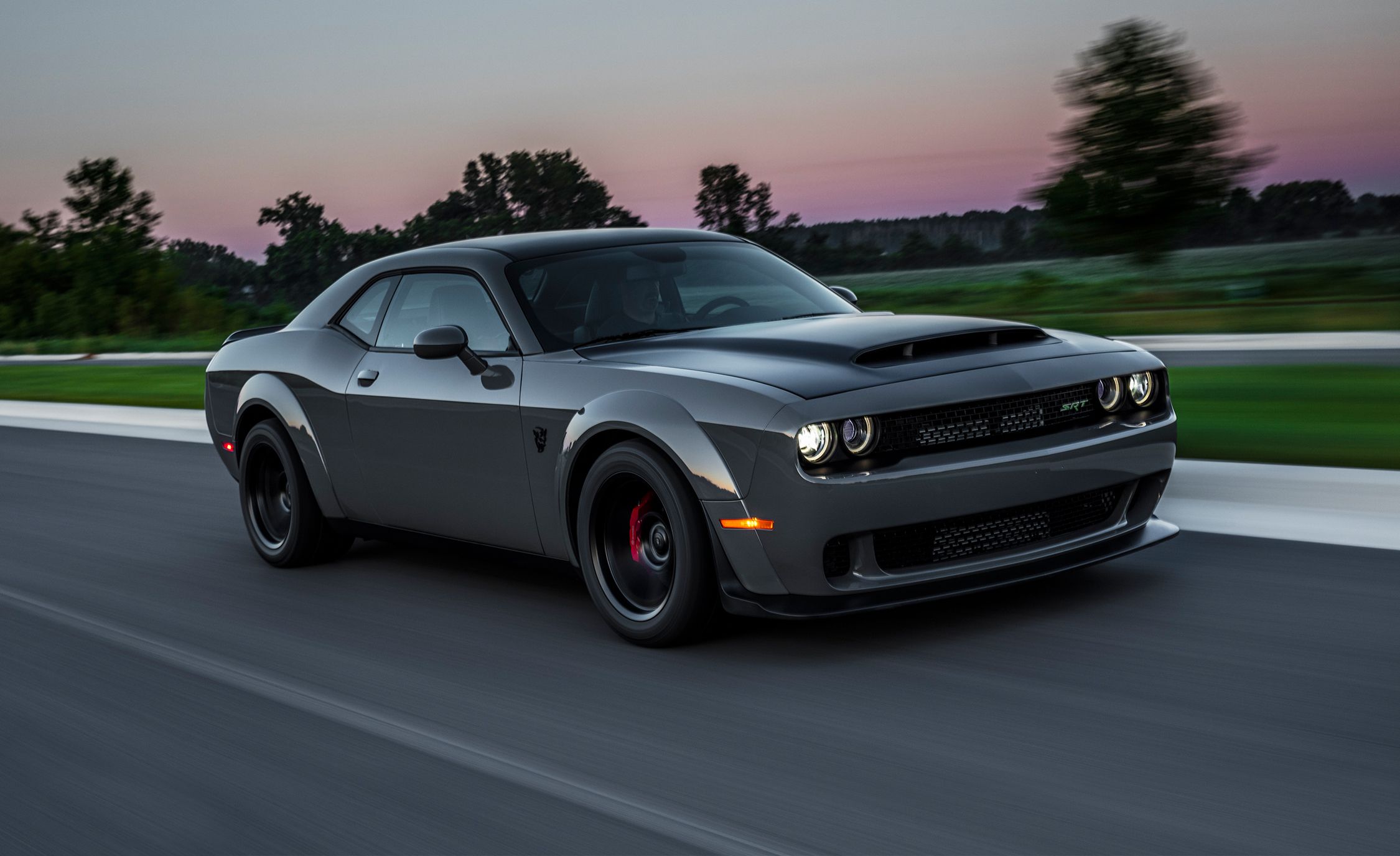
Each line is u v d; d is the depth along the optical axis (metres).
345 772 3.18
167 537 6.62
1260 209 39.47
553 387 4.23
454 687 3.83
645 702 3.56
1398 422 8.03
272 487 5.81
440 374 4.70
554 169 64.50
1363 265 29.81
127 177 98.75
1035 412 3.88
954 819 2.66
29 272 92.88
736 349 4.10
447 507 4.78
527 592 4.95
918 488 3.63
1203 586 4.37
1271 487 5.84
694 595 3.87
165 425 12.59
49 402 17.41
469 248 5.02
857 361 3.86
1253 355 14.17
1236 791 2.70
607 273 4.72
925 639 3.96
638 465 3.90
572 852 2.63
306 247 118.31
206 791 3.11
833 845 2.58
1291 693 3.29
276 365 5.59
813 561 3.62
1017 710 3.29
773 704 3.47
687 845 2.63
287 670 4.13
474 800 2.94
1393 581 4.32
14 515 7.66
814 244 34.56
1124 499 4.20
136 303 91.88
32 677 4.22
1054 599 4.30
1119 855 2.45
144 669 4.24
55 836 2.92
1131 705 3.27
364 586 5.25
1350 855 2.38
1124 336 16.08
